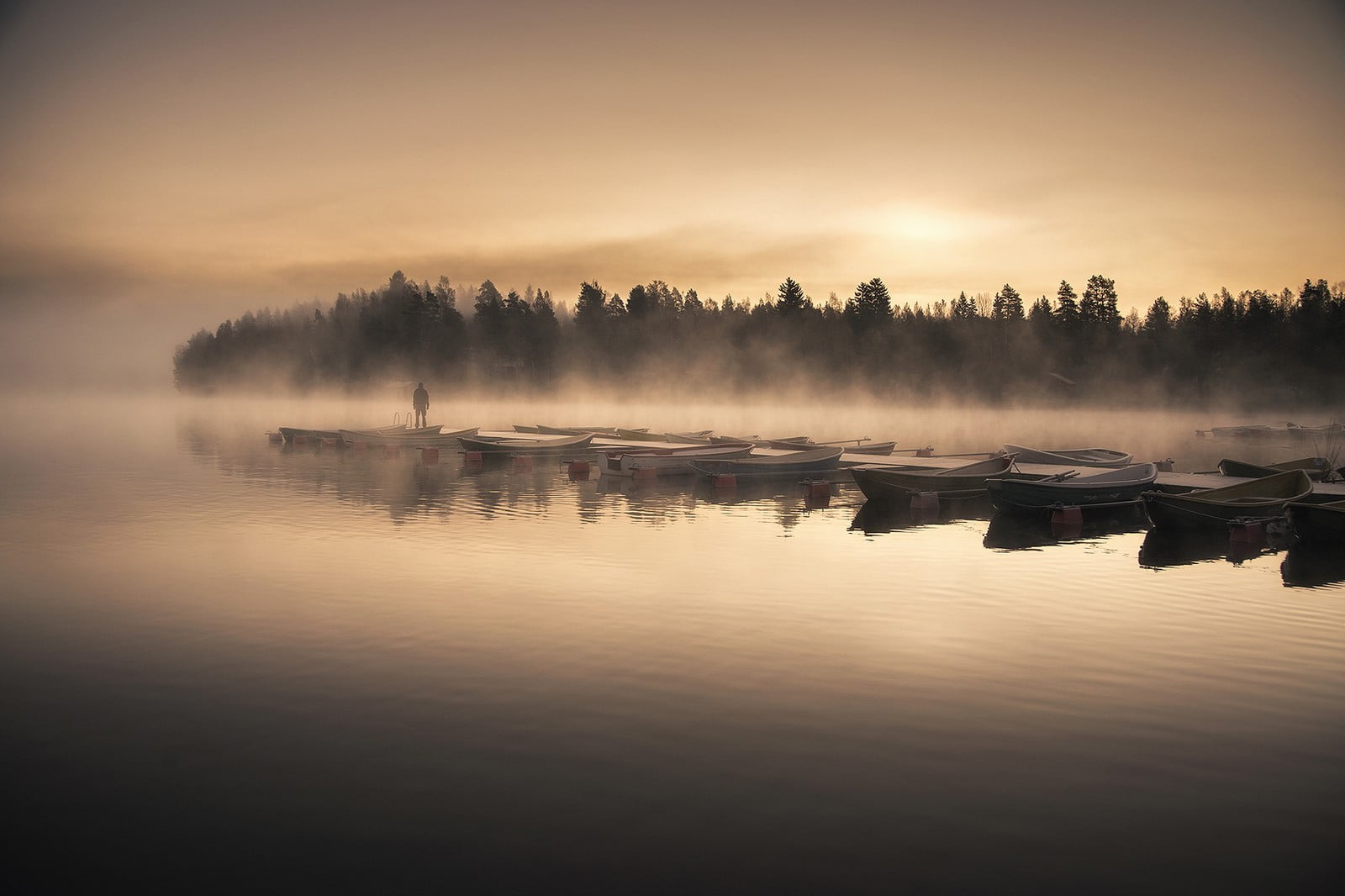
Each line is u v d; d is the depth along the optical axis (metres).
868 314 119.88
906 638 11.66
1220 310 107.44
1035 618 12.73
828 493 26.73
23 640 11.55
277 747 8.30
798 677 10.15
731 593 14.07
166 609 13.01
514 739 8.46
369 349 134.88
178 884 6.19
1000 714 9.09
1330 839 6.73
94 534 19.34
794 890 6.06
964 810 7.12
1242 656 10.95
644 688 9.80
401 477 32.00
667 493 28.19
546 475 33.41
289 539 18.78
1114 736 8.54
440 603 13.34
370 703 9.37
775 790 7.44
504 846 6.62
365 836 6.76
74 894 6.08
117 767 7.91
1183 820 7.00
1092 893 6.05
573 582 14.82
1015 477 24.77
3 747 8.33
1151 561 17.05
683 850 6.55
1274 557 17.48
